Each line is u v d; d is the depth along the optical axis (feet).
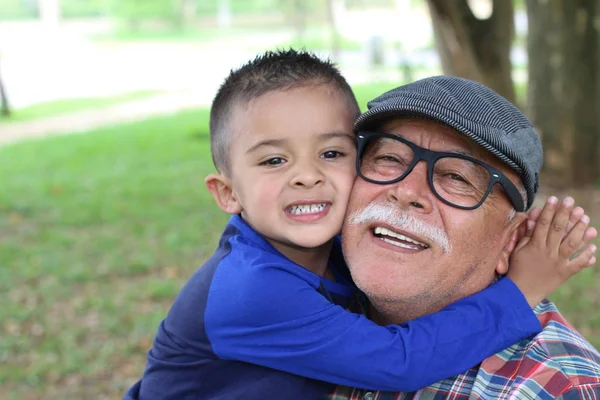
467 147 5.82
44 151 45.55
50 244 26.20
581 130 31.99
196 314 6.31
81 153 44.65
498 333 5.77
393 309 6.15
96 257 24.85
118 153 44.42
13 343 18.43
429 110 5.70
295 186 6.27
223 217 29.58
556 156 32.30
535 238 6.18
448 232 5.78
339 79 6.69
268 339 6.06
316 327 6.00
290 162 6.30
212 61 103.30
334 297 6.61
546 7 31.65
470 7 22.16
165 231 27.76
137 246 25.95
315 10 143.33
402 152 6.02
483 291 5.99
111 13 166.40
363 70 79.25
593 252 6.09
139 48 125.18
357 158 6.23
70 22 178.81
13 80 88.07
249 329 6.07
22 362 17.67
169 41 137.69
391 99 6.02
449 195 5.82
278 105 6.29
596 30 31.48
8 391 16.42
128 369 17.30
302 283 6.18
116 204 31.81
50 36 146.61
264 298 6.01
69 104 69.46
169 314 6.68
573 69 31.60
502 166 5.83
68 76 92.73
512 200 5.88
